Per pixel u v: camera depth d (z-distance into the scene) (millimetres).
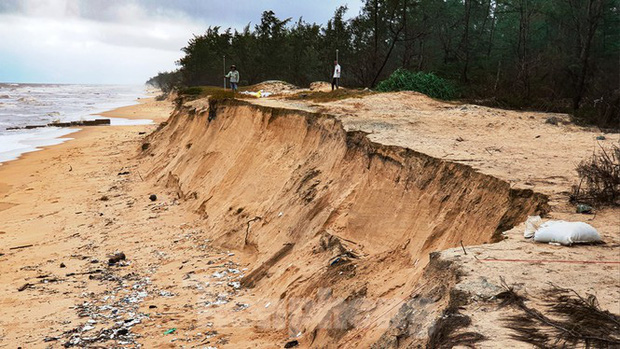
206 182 20500
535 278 5469
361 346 7262
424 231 9875
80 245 16188
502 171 9586
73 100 104125
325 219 12469
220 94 25734
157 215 19125
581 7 30375
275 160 17500
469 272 5719
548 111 24156
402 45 43312
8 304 11727
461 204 9469
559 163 10617
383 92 25453
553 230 6660
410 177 11133
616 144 13508
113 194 22781
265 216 14953
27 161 31219
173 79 123188
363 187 12344
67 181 25625
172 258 14711
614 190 8195
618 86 24953
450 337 4582
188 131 27641
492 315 4754
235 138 21312
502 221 8266
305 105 20984
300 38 62844
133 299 11914
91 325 10555
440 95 27172
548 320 4480
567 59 29953
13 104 84000
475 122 17156
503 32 41156
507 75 31797
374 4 38938
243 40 67438
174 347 9453
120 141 38125
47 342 9836
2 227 18406
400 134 13883
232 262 14172
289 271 11633
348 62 46656
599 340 4105
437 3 43062
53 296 12188
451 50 37406
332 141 15492
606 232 6887
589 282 5328
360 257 10695
